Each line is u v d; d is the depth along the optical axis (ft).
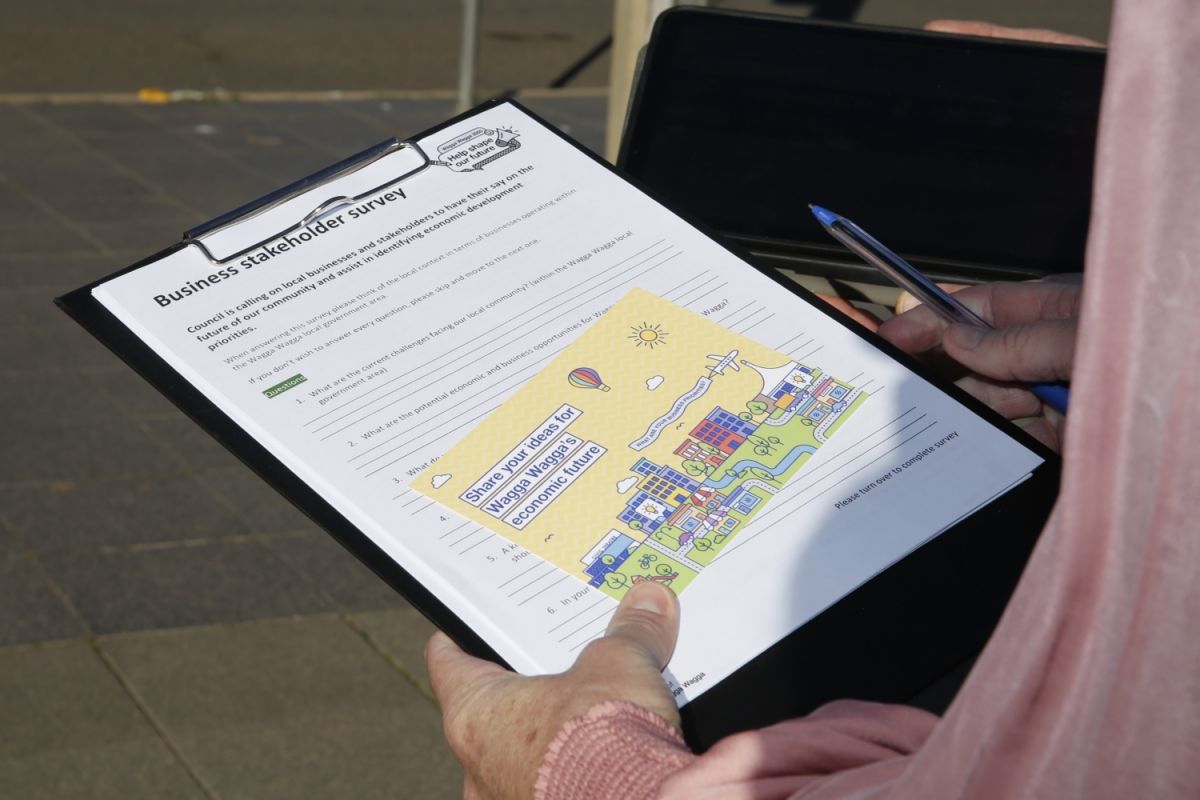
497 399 3.29
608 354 3.40
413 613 12.14
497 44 33.35
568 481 3.17
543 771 2.70
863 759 2.47
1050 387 3.94
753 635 2.99
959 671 3.40
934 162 5.20
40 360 16.26
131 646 11.43
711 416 3.31
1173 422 1.74
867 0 37.35
